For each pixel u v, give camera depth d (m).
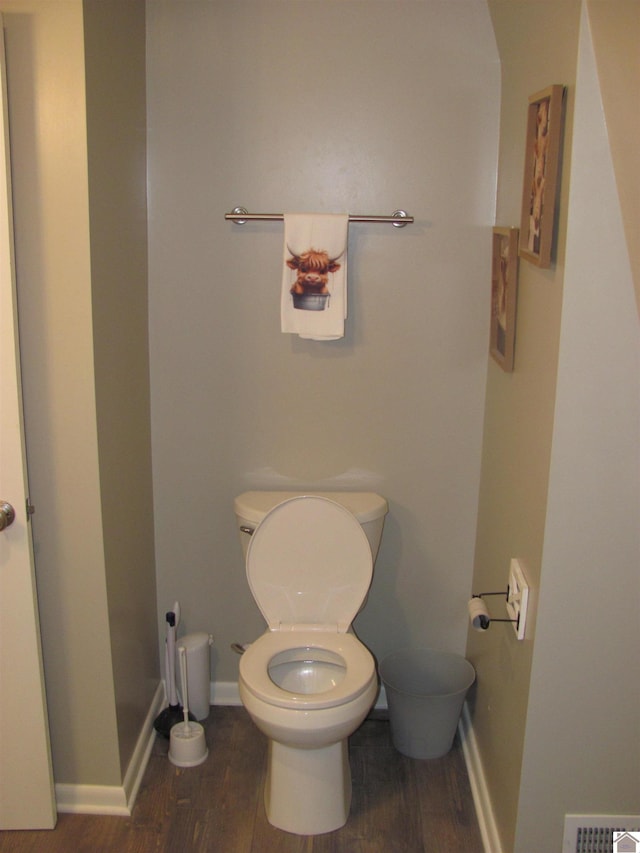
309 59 2.24
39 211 1.80
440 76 2.24
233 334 2.42
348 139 2.29
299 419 2.47
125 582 2.21
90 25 1.78
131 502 2.27
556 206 1.60
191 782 2.32
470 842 2.12
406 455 2.49
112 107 1.97
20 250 1.82
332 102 2.27
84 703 2.11
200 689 2.56
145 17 2.22
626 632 1.70
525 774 1.81
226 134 2.29
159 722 2.51
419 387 2.44
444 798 2.28
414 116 2.26
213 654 2.69
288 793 2.12
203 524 2.56
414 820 2.19
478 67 2.22
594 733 1.77
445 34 2.21
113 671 2.10
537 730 1.78
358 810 2.22
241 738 2.52
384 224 2.33
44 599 2.03
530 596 1.77
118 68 2.01
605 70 1.46
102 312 1.94
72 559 2.00
